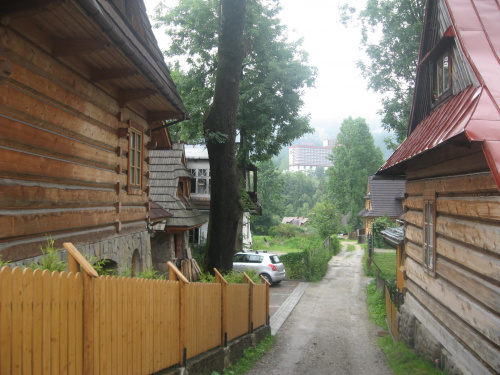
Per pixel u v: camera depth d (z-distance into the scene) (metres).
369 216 40.50
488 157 4.71
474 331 6.32
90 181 7.16
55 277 3.51
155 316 5.53
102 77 6.97
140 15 9.05
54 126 5.96
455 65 7.94
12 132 4.98
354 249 44.81
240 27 12.23
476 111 5.35
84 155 6.92
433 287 8.30
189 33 22.80
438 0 9.16
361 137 61.72
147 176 10.52
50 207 5.91
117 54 6.22
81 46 5.67
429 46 10.14
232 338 9.23
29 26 5.14
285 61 23.16
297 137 24.25
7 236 4.88
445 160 7.59
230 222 13.26
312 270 25.30
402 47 19.09
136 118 9.61
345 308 16.89
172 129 30.02
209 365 7.34
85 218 6.98
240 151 23.12
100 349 4.18
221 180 13.02
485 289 5.81
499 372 5.35
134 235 9.62
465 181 6.48
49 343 3.42
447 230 7.42
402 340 10.21
